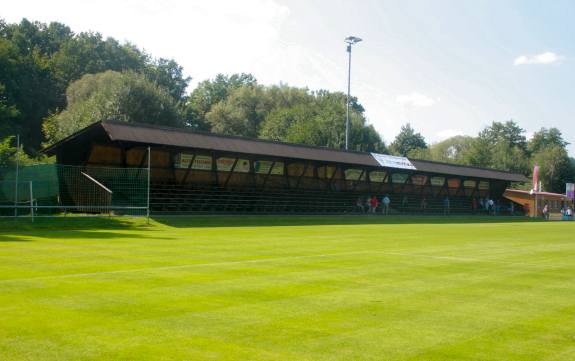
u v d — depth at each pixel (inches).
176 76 3666.3
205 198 1317.7
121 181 1159.0
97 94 2206.0
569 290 372.5
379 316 281.1
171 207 1211.9
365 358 212.2
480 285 386.0
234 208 1342.3
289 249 603.8
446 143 4274.1
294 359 208.1
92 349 214.1
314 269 446.0
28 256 485.4
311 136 2748.5
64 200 1048.8
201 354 211.2
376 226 1125.7
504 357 219.0
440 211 1977.1
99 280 365.4
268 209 1414.9
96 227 857.5
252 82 4379.9
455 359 214.8
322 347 224.5
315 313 283.9
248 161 1467.8
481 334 252.1
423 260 530.9
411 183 1990.7
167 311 279.7
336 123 2819.9
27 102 2511.1
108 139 1180.5
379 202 1841.8
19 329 240.7
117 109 2098.9
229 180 1444.4
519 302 327.6
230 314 277.0
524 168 3582.7
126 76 2292.1
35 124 2596.0
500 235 961.5
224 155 1392.7
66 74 2957.7
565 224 1624.0
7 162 1192.8
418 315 285.9
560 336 251.8
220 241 680.4
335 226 1075.3
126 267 427.2
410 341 237.5
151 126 1157.1
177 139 1172.5
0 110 1942.7
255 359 206.7
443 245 711.7
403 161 1828.2
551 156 3474.4
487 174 2171.5
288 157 1390.3
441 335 248.5
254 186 1507.1
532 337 249.0
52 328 243.0
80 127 2006.6
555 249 698.2
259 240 710.5
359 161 1621.6
